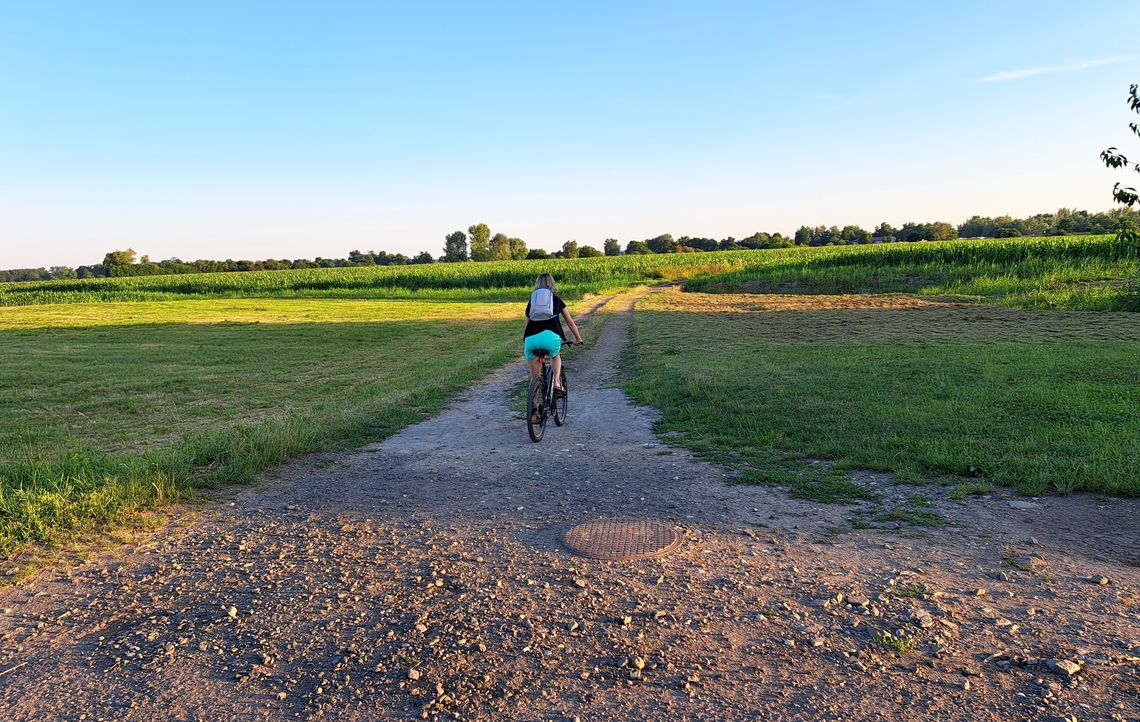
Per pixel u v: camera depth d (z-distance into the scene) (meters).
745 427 6.68
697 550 3.73
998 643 2.64
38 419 9.41
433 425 7.96
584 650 2.69
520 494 4.96
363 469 5.88
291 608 3.17
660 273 61.72
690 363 11.74
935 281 35.44
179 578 3.58
